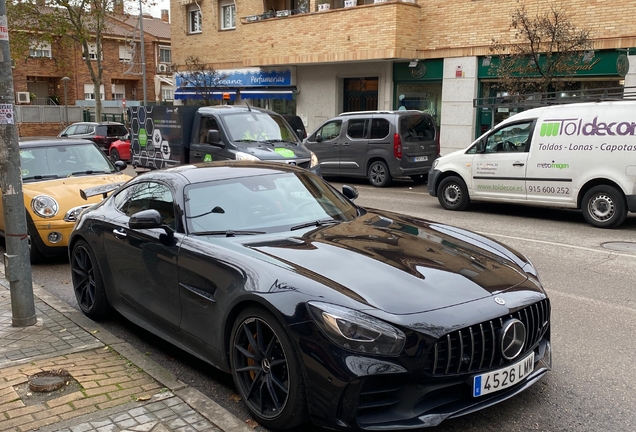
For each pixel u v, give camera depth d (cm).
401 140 1507
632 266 719
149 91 4628
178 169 495
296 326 312
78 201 762
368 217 472
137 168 1494
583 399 377
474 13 1741
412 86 1959
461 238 435
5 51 469
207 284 381
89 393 369
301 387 316
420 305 314
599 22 1497
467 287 338
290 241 394
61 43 3073
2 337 473
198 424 333
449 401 314
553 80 1448
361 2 2106
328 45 2023
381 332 298
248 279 347
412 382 304
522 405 369
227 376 423
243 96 2491
